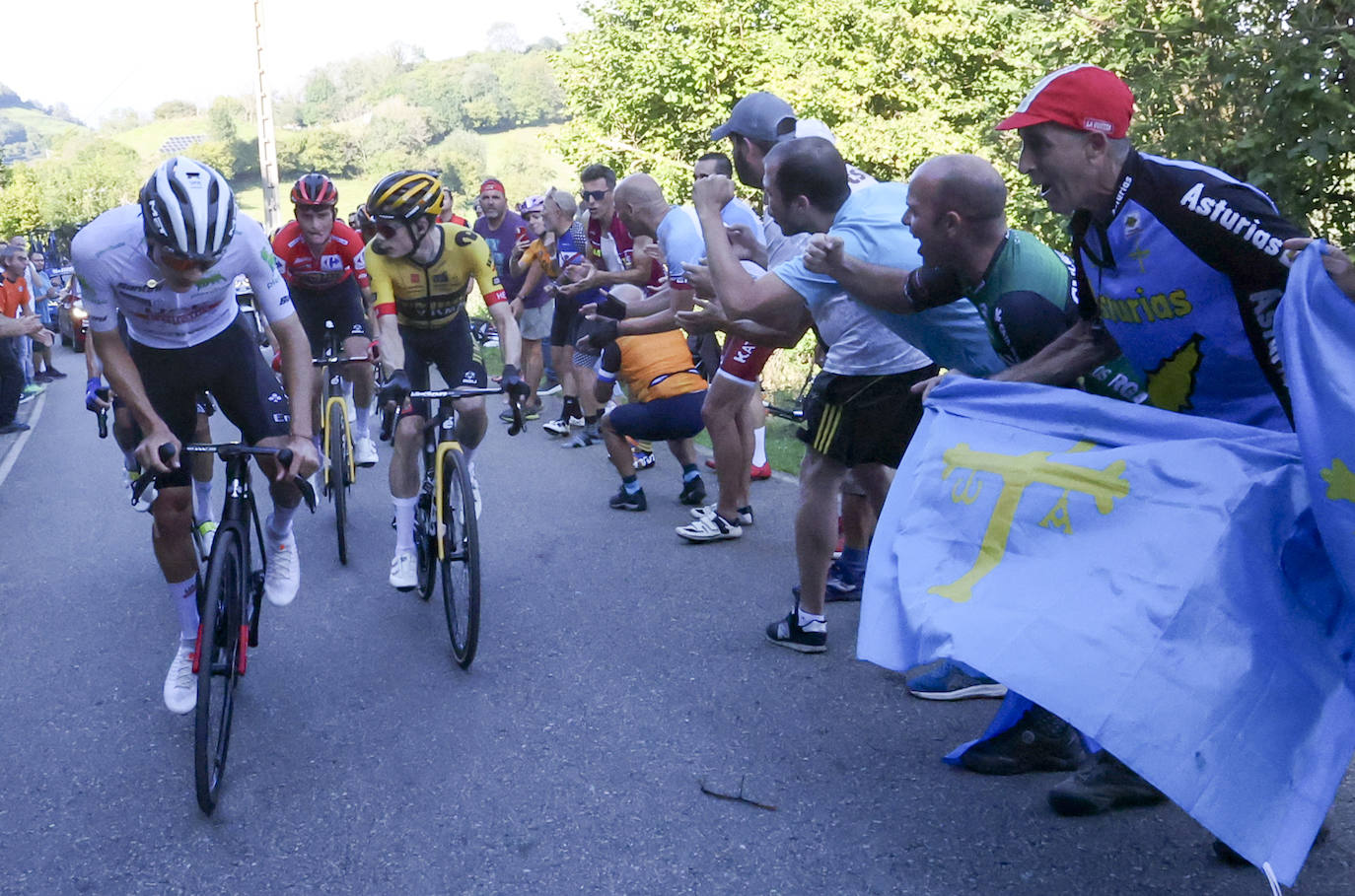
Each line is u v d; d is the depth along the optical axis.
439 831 3.16
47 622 5.09
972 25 19.64
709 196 3.50
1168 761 2.35
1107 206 2.61
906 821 3.08
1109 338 2.88
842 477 4.53
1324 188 8.48
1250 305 2.50
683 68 22.53
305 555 5.95
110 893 2.92
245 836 3.17
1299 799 2.29
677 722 3.79
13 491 8.00
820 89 21.12
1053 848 2.91
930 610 2.79
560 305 8.77
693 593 5.10
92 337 3.61
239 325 4.11
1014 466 2.84
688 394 6.33
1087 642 2.51
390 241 4.98
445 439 4.62
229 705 3.50
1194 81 8.03
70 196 81.94
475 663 4.39
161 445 3.46
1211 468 2.54
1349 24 7.62
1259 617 2.41
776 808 3.19
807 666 4.21
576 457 8.23
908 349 3.95
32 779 3.57
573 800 3.29
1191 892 2.69
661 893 2.81
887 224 3.45
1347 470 2.28
